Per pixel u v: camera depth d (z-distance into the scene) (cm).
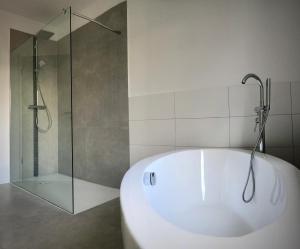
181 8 193
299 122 150
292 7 150
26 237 137
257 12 161
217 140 177
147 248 43
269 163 112
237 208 136
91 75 264
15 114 276
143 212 61
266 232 47
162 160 140
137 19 220
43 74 247
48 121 242
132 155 224
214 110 179
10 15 279
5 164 274
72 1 255
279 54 155
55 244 129
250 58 164
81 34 275
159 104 206
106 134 249
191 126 189
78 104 282
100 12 253
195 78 187
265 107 140
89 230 145
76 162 286
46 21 302
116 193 222
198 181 154
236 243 44
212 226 124
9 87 278
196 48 186
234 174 144
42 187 231
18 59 276
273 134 157
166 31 201
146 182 110
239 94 169
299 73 150
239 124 169
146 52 214
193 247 43
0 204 196
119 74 235
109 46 244
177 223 128
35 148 253
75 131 287
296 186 79
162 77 204
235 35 169
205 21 182
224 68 174
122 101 232
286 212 58
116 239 134
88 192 227
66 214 172
